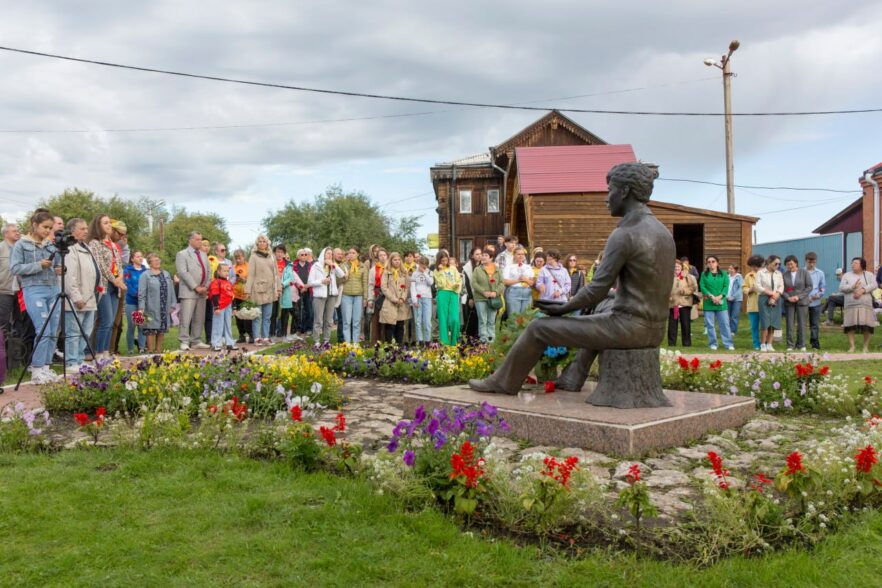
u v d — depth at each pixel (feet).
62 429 19.93
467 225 133.80
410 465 13.58
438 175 133.18
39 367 27.73
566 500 11.81
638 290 18.37
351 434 19.52
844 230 110.32
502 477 12.84
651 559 10.80
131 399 22.21
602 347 18.79
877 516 12.34
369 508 12.78
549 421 18.01
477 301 42.11
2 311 31.07
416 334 43.62
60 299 27.50
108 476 14.97
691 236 107.34
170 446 17.12
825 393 22.67
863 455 13.04
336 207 175.32
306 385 23.81
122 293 39.11
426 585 10.11
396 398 25.70
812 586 9.82
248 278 43.80
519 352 20.40
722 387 25.48
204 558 10.91
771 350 43.80
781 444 18.29
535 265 44.14
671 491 14.17
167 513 12.81
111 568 10.61
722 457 16.78
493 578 10.21
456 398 20.57
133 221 168.66
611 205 19.16
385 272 41.93
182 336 39.78
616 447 16.85
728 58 86.17
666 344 48.39
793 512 12.45
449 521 12.30
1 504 13.14
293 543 11.45
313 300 43.57
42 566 10.61
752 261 45.75
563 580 10.10
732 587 9.91
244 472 15.14
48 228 28.48
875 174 83.30
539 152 75.46
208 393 21.75
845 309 43.21
